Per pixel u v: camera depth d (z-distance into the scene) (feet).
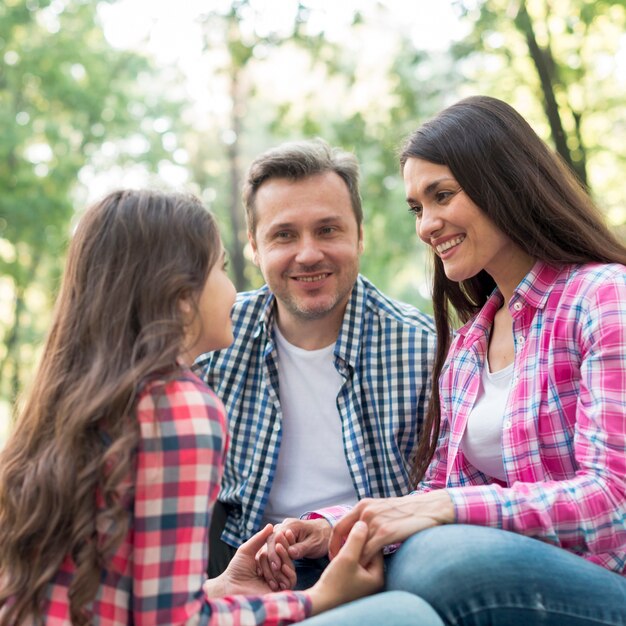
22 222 39.42
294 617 4.90
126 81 45.70
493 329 6.93
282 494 8.38
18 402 5.22
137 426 4.56
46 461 4.57
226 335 5.46
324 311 8.29
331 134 32.73
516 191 6.20
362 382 8.36
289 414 8.49
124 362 4.75
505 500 5.31
